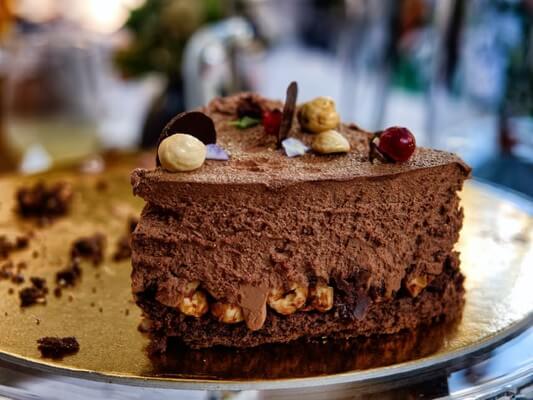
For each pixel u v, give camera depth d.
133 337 0.27
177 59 0.52
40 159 0.61
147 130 0.54
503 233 0.35
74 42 0.62
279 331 0.27
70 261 0.33
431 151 0.28
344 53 0.64
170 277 0.26
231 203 0.26
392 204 0.27
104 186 0.41
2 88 0.59
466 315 0.28
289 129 0.29
